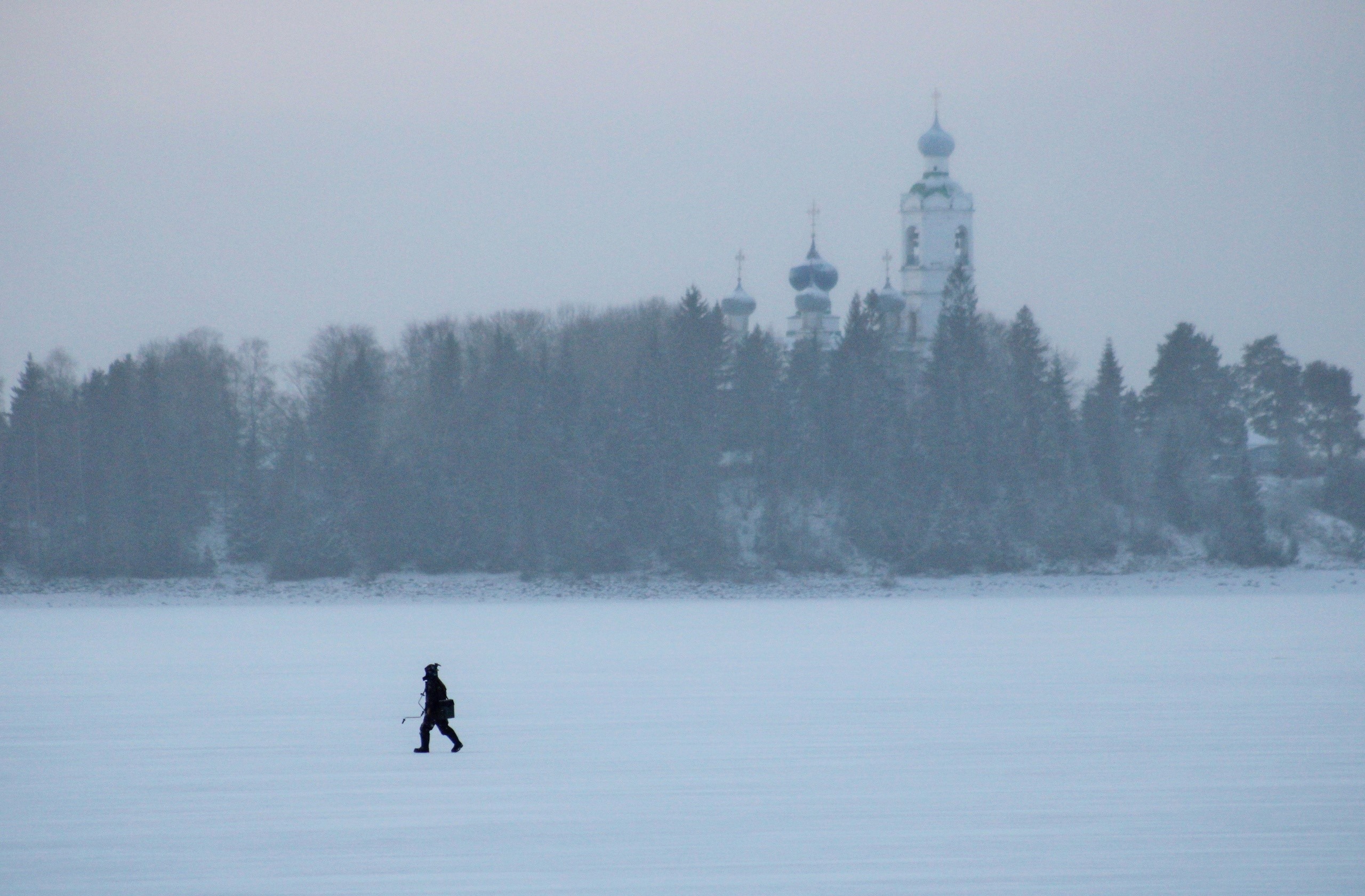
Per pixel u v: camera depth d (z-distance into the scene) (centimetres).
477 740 10719
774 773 9250
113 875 6869
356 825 7819
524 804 8319
